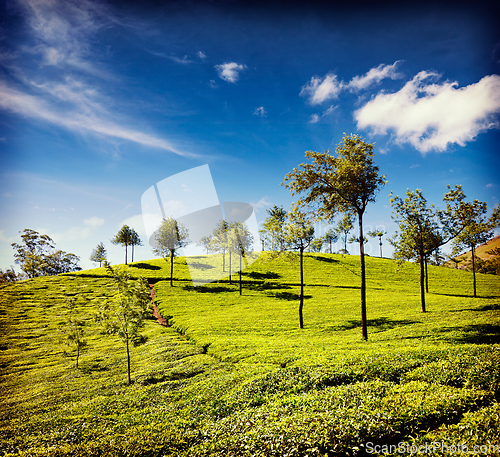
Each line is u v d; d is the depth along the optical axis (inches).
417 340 820.6
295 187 996.6
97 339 1380.4
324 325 1237.7
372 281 2598.4
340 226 1075.9
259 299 1935.3
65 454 365.7
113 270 794.8
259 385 552.1
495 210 1227.9
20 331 1544.0
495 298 1876.2
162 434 404.2
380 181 936.3
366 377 516.7
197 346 1033.5
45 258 4124.0
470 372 448.8
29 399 703.7
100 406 587.2
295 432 350.6
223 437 383.2
